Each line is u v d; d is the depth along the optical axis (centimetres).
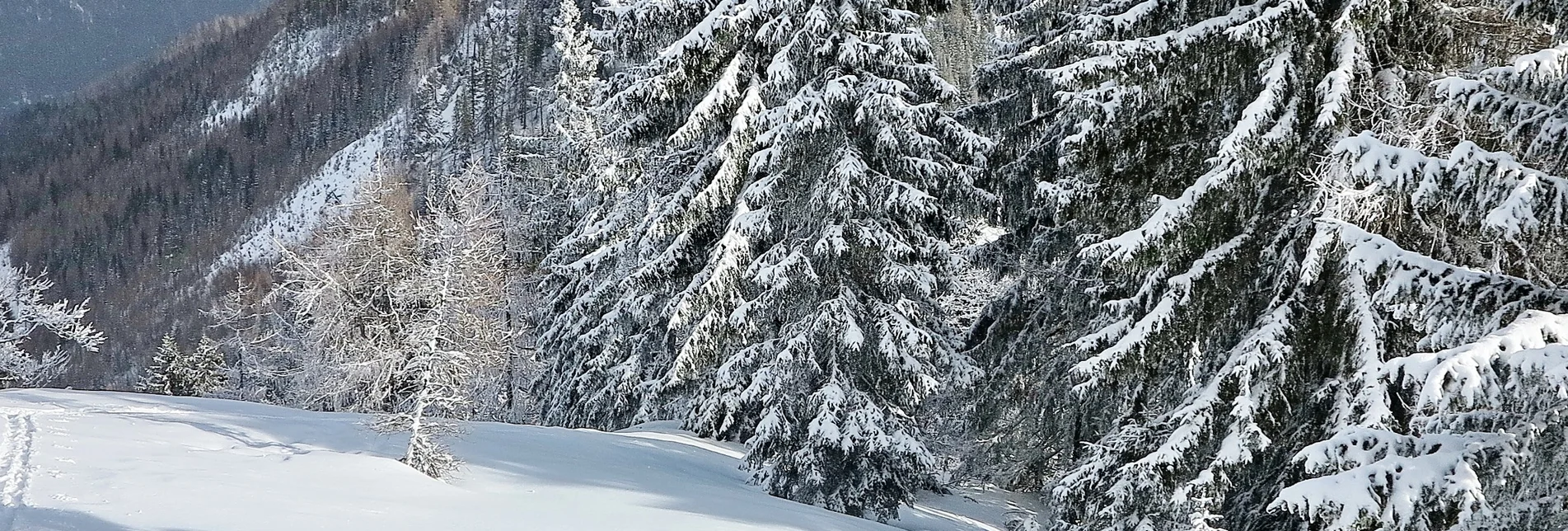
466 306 1399
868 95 1259
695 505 1152
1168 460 859
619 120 1970
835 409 1298
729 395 1430
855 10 1306
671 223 1455
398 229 2027
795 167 1374
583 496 1154
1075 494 968
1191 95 962
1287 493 665
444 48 17650
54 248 14088
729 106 1332
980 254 1376
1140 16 948
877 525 1239
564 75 2870
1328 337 852
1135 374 935
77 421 1466
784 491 1412
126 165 17612
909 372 1305
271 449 1322
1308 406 869
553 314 2886
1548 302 671
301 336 2695
